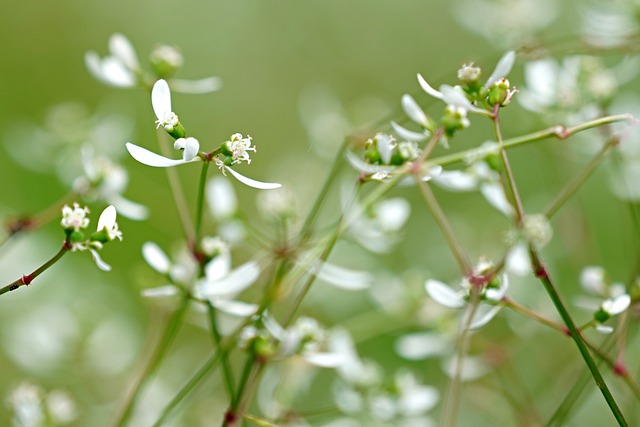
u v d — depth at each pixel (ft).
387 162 0.74
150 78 0.83
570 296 0.94
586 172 0.80
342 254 0.97
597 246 0.99
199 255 0.78
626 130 0.82
